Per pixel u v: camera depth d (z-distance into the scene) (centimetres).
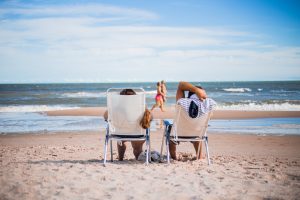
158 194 426
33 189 442
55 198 410
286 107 2481
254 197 416
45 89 7431
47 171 533
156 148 937
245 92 5406
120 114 614
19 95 4400
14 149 905
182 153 772
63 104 2956
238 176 514
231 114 2014
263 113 2072
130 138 617
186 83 620
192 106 590
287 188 453
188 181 483
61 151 865
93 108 2459
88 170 546
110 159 725
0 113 2159
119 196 419
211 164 617
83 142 1081
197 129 613
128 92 637
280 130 1364
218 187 453
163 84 2092
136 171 546
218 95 4438
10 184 460
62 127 1500
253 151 898
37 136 1237
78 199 408
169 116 1850
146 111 616
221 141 1084
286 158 771
